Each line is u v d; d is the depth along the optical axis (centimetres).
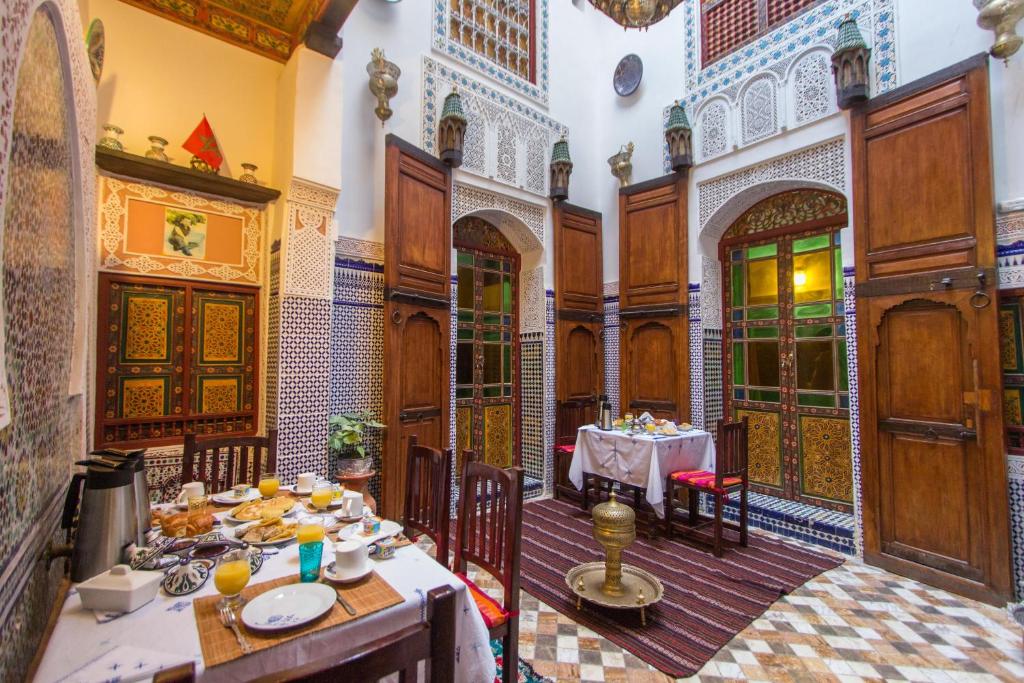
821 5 350
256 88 314
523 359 478
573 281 475
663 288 434
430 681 78
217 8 297
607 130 505
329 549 146
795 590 270
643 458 341
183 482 217
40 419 111
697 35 427
